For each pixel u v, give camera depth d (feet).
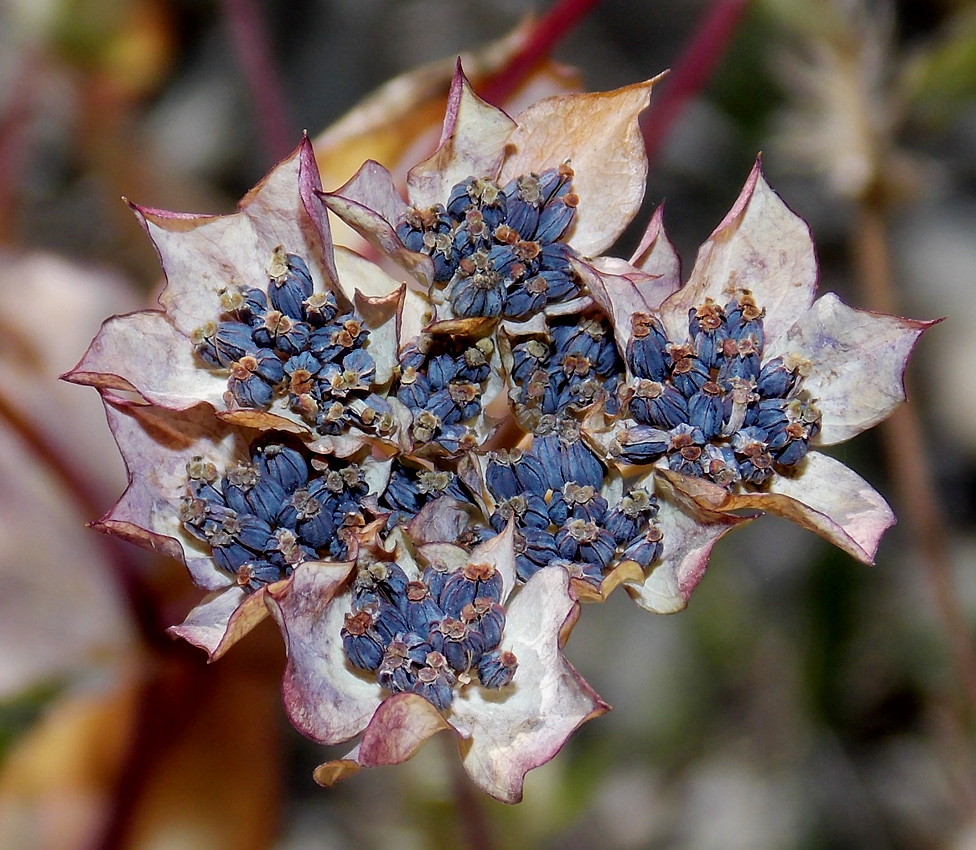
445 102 0.78
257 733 0.83
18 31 0.92
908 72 0.80
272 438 0.64
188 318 0.65
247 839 0.84
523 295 0.65
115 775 0.83
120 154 1.01
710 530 0.64
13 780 0.84
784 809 1.00
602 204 0.66
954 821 0.98
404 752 0.61
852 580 1.01
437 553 0.63
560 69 0.78
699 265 0.65
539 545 0.64
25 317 0.83
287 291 0.64
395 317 0.64
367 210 0.64
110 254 1.06
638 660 1.01
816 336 0.65
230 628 0.62
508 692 0.63
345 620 0.62
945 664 0.97
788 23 0.82
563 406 0.65
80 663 0.79
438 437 0.64
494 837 0.84
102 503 0.80
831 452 0.91
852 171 0.81
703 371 0.65
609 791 1.02
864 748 1.02
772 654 1.01
